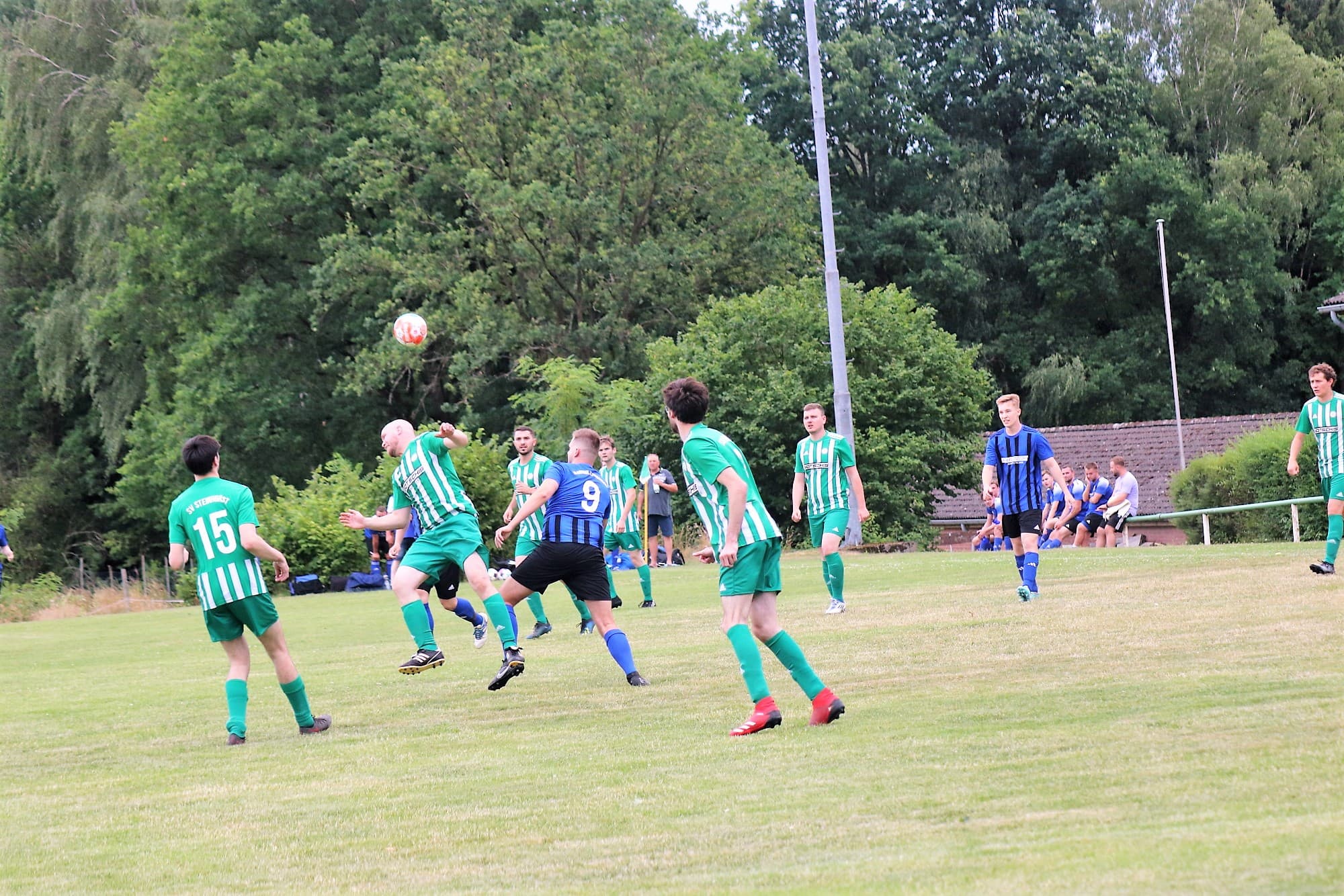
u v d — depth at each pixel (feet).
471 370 380.99
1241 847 40.32
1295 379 499.92
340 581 242.58
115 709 94.02
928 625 105.70
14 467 499.10
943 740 61.93
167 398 425.28
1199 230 481.46
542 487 87.92
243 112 386.32
